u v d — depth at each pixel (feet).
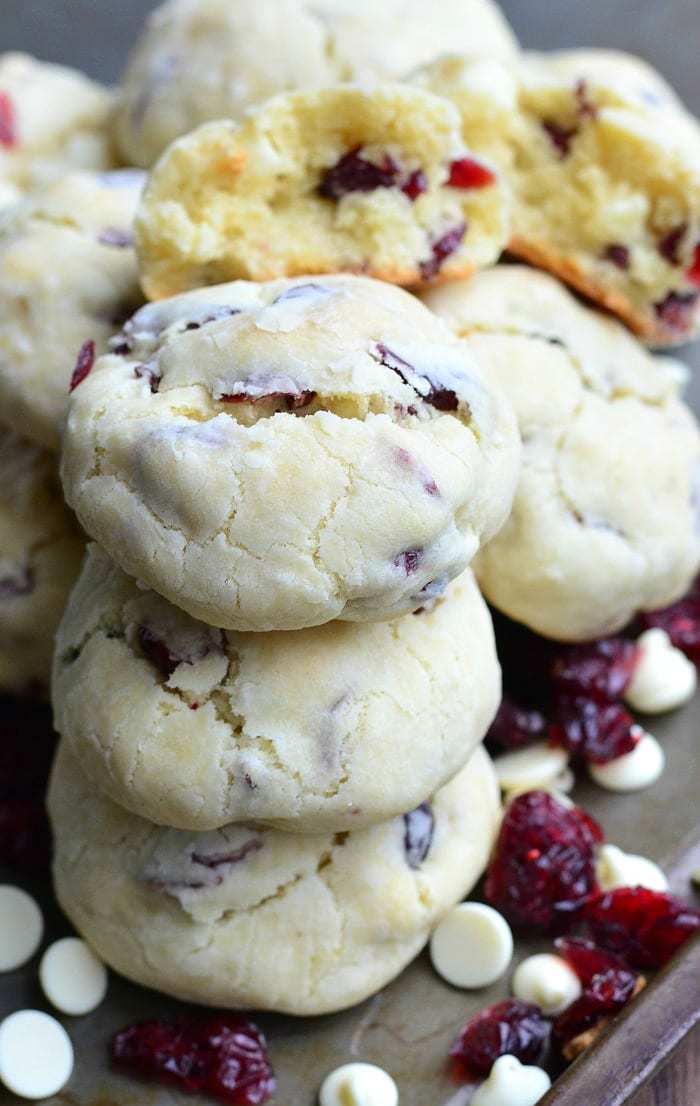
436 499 1.15
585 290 1.38
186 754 1.18
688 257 1.36
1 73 1.60
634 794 1.35
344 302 1.20
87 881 1.25
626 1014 1.19
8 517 1.35
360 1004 1.25
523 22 2.03
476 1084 1.22
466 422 1.19
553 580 1.32
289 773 1.18
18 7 2.03
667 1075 1.19
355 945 1.23
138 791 1.18
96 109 1.60
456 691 1.21
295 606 1.14
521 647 1.39
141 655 1.20
